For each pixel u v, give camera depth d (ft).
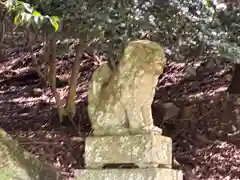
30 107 25.67
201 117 22.24
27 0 13.29
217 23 14.70
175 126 22.09
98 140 13.00
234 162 19.88
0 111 25.64
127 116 12.95
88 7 13.55
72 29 14.66
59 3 13.57
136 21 13.67
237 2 16.52
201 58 17.71
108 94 13.33
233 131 21.24
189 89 24.62
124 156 12.57
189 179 19.47
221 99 22.68
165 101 23.66
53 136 21.11
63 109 22.68
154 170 12.03
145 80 12.74
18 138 20.49
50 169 14.10
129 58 12.85
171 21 14.26
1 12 13.44
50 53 21.95
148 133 12.40
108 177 12.56
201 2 14.39
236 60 15.58
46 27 13.97
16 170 12.97
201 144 21.07
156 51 12.77
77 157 19.61
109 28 13.69
